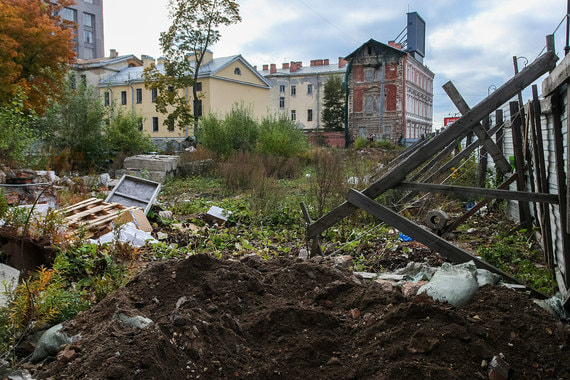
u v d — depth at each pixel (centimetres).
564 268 484
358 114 6119
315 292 391
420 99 6931
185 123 4012
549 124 616
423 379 271
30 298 376
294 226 924
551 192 608
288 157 2362
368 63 5984
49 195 1025
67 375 280
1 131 1230
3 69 2092
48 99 2120
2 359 324
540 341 308
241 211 1050
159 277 401
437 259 644
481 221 967
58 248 559
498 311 338
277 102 7369
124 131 2272
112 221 779
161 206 1088
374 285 407
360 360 297
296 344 315
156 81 3978
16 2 2439
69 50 2561
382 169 1407
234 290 377
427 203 1025
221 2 3841
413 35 6531
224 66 5022
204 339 306
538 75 490
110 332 316
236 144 2466
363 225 912
